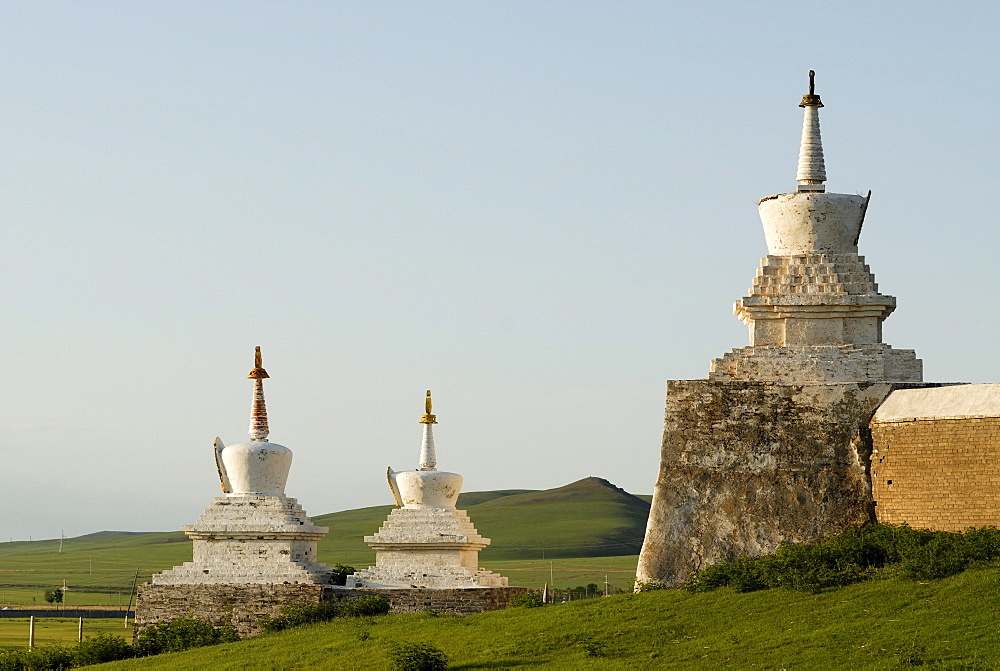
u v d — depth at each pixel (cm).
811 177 6028
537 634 4984
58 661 6494
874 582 4800
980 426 5200
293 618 6588
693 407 5784
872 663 4038
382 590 7062
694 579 5338
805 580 4878
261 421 7312
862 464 5575
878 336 5906
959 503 5234
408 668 4716
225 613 6881
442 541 7544
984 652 3978
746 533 5612
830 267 5903
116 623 13100
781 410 5694
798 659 4172
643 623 4856
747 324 6147
